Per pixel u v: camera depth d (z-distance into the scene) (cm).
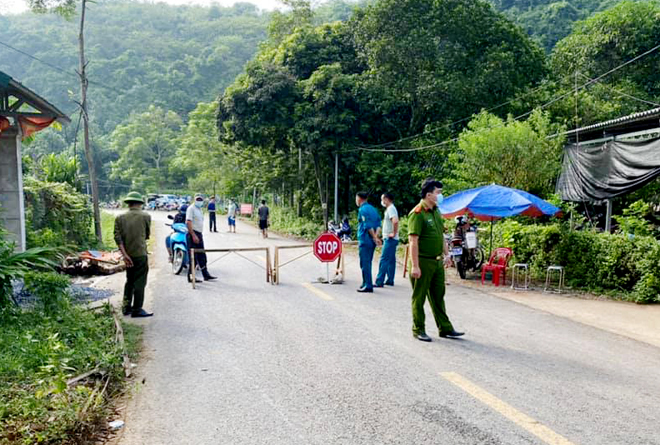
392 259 1068
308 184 3073
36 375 460
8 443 354
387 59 2370
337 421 416
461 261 1223
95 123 7438
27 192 1423
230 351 605
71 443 374
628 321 798
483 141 1512
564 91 2447
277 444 378
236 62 8438
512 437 388
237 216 4497
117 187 7706
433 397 465
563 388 492
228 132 2680
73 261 1255
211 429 403
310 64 2653
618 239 1027
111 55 8206
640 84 2792
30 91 1025
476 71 2314
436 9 2356
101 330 662
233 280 1129
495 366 555
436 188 661
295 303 882
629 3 2889
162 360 573
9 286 666
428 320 772
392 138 2628
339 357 581
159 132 7144
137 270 786
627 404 455
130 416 428
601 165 1417
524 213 1224
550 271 1162
